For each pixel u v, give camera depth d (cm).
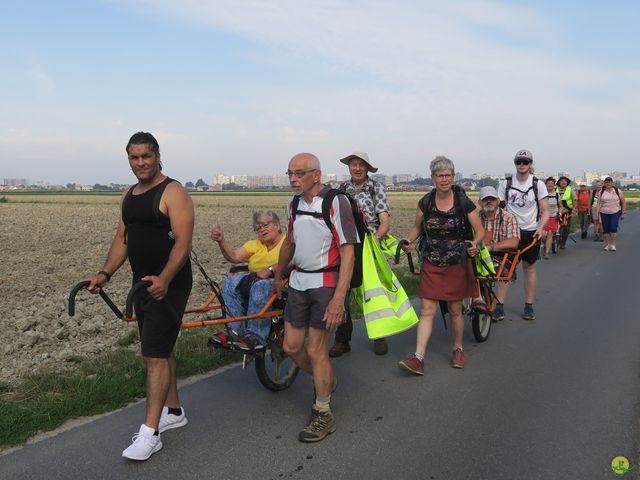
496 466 354
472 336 664
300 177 396
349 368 550
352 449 381
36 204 5459
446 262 529
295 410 450
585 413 431
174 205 372
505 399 463
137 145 369
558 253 1409
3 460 371
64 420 430
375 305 436
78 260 1376
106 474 353
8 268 1236
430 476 344
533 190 726
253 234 2136
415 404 457
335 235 395
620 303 806
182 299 387
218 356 567
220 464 364
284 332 451
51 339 647
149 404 377
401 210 4078
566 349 599
